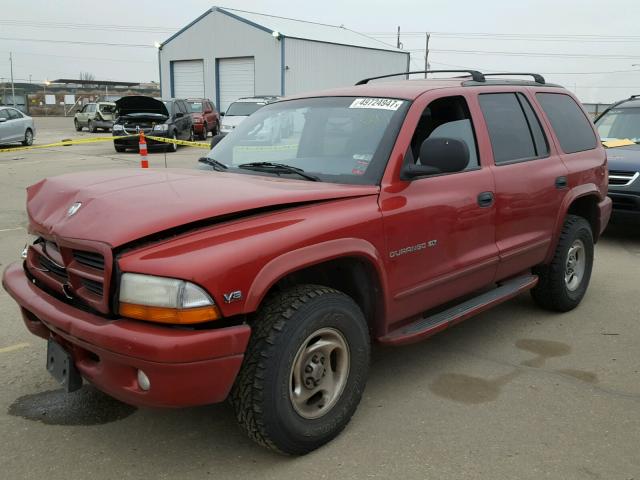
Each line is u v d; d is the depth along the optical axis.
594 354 4.42
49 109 61.19
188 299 2.55
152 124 21.22
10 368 4.07
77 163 17.23
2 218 9.28
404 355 4.39
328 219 3.07
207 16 38.66
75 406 3.60
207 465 3.02
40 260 3.34
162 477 2.92
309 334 2.93
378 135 3.61
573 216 5.21
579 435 3.29
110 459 3.07
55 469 2.98
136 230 2.66
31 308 3.09
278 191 3.08
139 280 2.59
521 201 4.37
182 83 41.28
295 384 2.96
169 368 2.54
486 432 3.32
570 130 5.24
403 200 3.45
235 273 2.65
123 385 2.70
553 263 5.01
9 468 2.98
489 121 4.29
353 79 39.94
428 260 3.63
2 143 22.50
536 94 4.95
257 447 3.18
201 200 2.87
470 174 3.96
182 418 3.48
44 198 3.34
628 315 5.27
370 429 3.34
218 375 2.65
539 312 5.33
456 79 4.53
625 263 7.08
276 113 4.29
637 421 3.45
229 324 2.72
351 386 3.22
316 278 3.41
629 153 8.05
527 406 3.62
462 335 4.79
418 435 3.29
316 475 2.94
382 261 3.32
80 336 2.74
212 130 29.16
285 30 36.81
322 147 3.78
